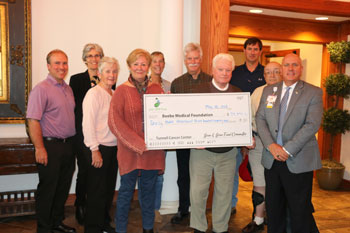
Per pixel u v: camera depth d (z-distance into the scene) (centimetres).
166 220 332
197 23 377
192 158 266
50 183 263
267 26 487
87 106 251
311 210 254
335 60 479
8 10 328
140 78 243
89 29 366
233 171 267
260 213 303
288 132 240
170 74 347
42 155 254
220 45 350
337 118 471
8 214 317
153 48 388
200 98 247
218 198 268
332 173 469
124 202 254
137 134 238
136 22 380
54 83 263
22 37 334
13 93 337
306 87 242
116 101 237
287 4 378
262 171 290
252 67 349
